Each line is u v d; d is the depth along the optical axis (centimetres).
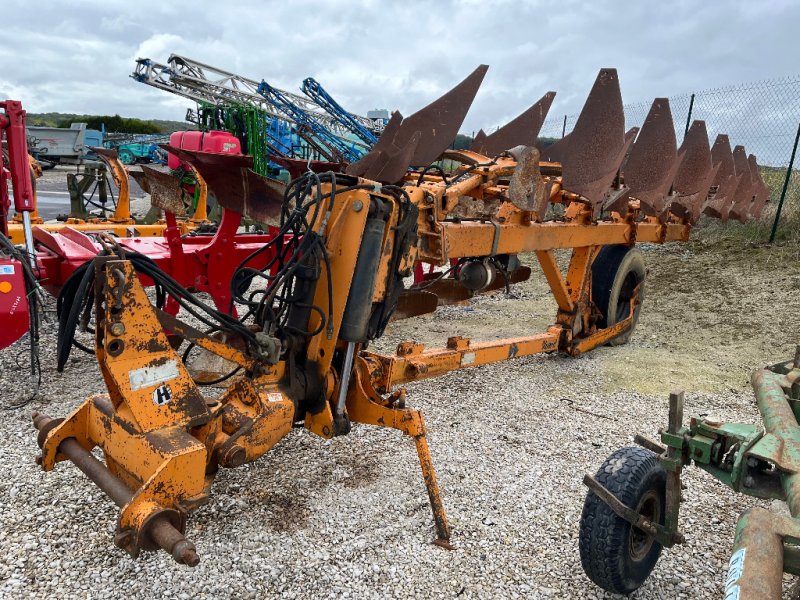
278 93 1709
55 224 787
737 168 863
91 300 266
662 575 297
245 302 305
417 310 428
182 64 1582
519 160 418
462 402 495
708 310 798
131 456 253
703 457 240
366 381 338
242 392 297
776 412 258
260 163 1480
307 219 317
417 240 336
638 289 661
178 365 259
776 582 155
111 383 258
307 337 317
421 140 514
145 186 575
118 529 226
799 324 719
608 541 257
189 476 241
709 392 540
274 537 308
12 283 387
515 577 290
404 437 424
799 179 1093
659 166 571
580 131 478
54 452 282
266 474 368
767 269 902
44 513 318
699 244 1059
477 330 720
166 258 536
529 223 455
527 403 500
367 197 297
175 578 275
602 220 589
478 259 473
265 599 266
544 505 350
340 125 1805
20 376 502
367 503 342
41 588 265
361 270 304
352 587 277
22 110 457
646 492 266
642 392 535
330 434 321
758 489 222
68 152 2594
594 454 414
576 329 574
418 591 277
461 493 358
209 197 1129
